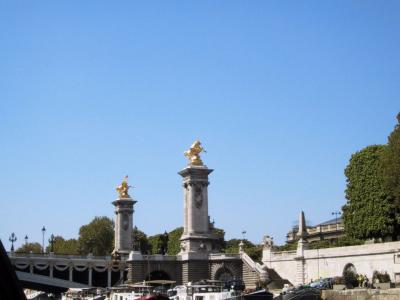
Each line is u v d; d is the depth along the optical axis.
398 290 74.50
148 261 124.94
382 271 100.50
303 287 88.31
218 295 79.12
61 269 151.12
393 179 99.75
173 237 195.88
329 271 111.81
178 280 140.25
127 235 178.62
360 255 105.38
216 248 153.88
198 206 142.62
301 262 118.06
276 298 81.38
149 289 96.31
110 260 147.00
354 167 112.12
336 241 142.62
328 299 82.81
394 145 100.56
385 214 106.25
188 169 143.00
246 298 77.12
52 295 162.75
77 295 119.50
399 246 97.88
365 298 78.25
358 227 110.62
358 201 110.69
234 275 134.38
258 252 142.00
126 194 181.12
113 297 94.50
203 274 137.25
